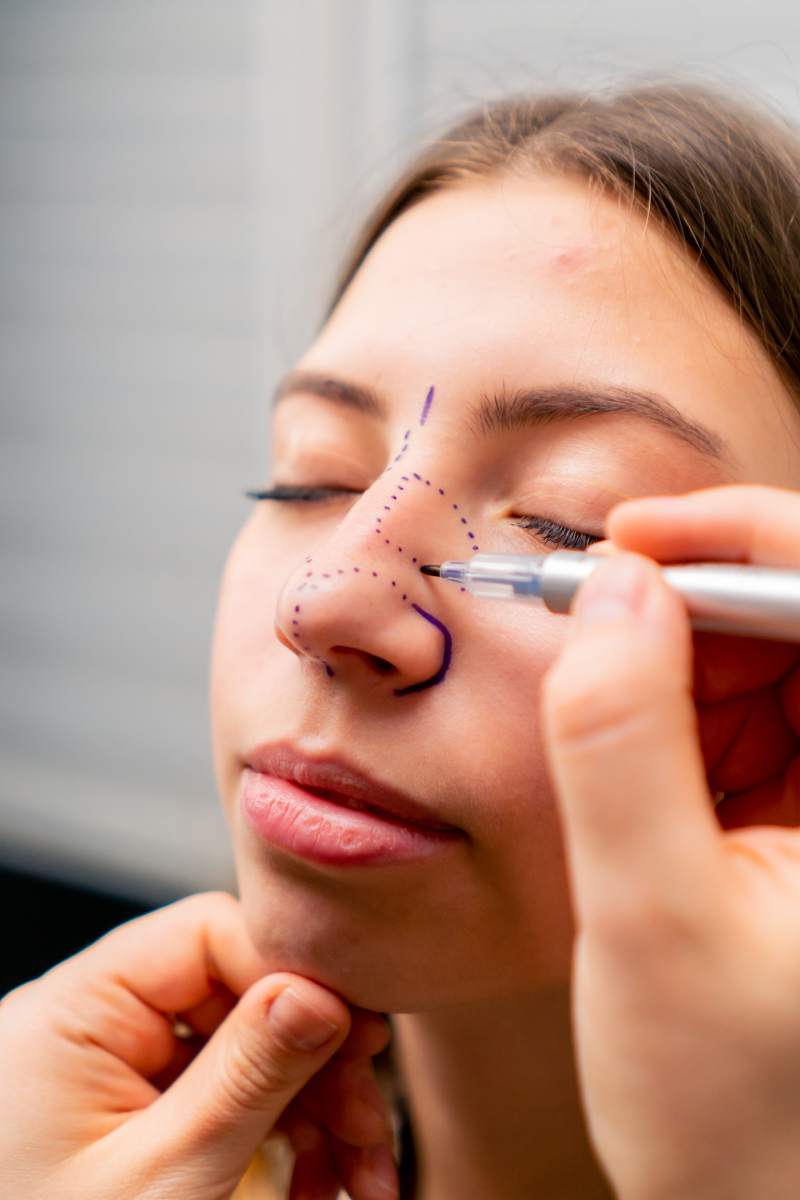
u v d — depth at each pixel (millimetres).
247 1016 644
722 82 955
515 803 580
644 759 393
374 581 584
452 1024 753
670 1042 394
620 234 677
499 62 1336
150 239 1603
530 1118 775
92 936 1586
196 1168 660
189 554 1612
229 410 1569
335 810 602
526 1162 788
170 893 1580
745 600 451
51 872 1655
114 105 1607
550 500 619
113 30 1596
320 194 1464
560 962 620
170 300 1596
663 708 397
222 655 723
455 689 588
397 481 624
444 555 615
